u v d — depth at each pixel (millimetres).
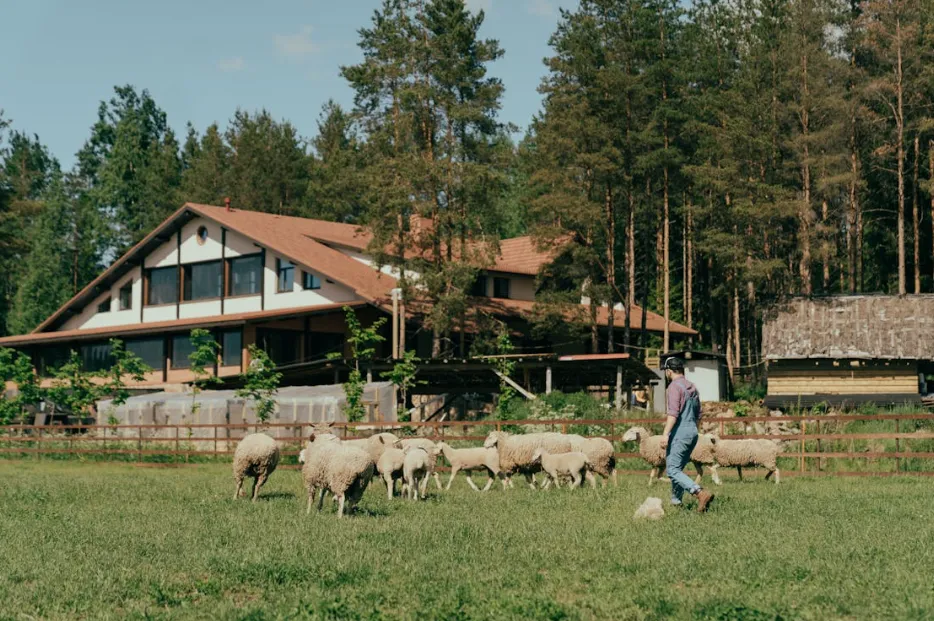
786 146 50656
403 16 47281
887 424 24906
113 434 37438
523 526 12320
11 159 101375
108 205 87938
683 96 53594
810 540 10789
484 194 44375
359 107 49438
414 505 15383
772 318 42000
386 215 43500
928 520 12602
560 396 31062
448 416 39188
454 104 45188
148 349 49188
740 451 18562
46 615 7980
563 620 7527
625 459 23656
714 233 50750
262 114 88312
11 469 28422
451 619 7523
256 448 16719
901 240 48438
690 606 7758
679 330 55719
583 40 50219
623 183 50562
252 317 43562
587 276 48844
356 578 9055
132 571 9641
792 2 53406
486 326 45312
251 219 51031
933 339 38812
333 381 41375
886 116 52344
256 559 10023
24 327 78188
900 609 7488
